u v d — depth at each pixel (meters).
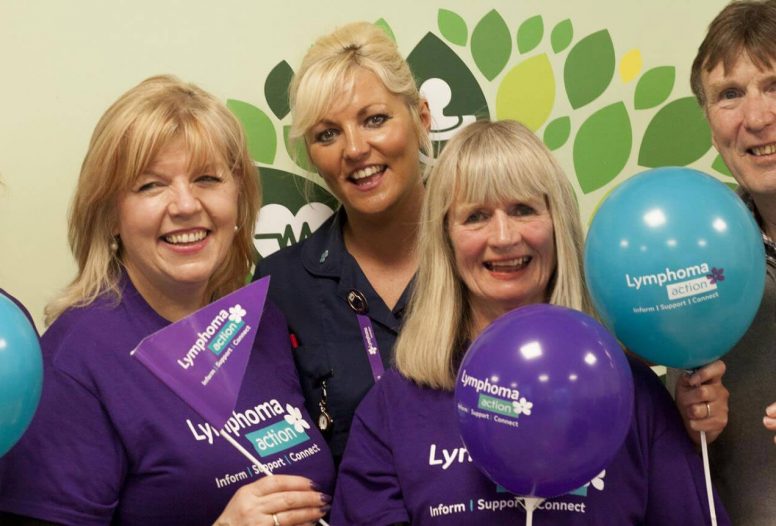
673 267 1.66
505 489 1.70
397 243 2.42
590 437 1.54
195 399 1.83
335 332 2.37
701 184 1.74
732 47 1.96
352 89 2.27
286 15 2.58
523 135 1.85
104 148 1.90
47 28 2.45
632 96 2.79
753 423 1.99
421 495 1.78
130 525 1.88
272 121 2.60
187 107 1.93
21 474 1.77
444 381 1.85
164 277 1.94
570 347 1.57
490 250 1.82
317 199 2.66
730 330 1.72
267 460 1.94
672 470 1.78
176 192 1.90
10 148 2.46
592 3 2.75
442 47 2.68
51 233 2.50
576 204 1.91
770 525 1.96
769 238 2.06
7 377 1.53
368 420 1.90
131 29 2.49
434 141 2.69
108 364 1.87
